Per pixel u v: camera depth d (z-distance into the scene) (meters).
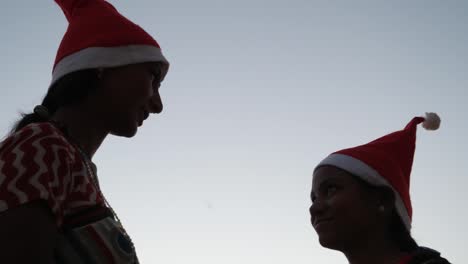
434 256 2.96
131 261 2.05
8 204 1.74
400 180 3.44
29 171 1.80
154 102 2.44
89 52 2.25
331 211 3.26
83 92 2.23
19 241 1.71
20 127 2.13
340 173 3.37
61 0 2.58
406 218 3.36
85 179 1.99
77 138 2.21
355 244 3.24
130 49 2.31
